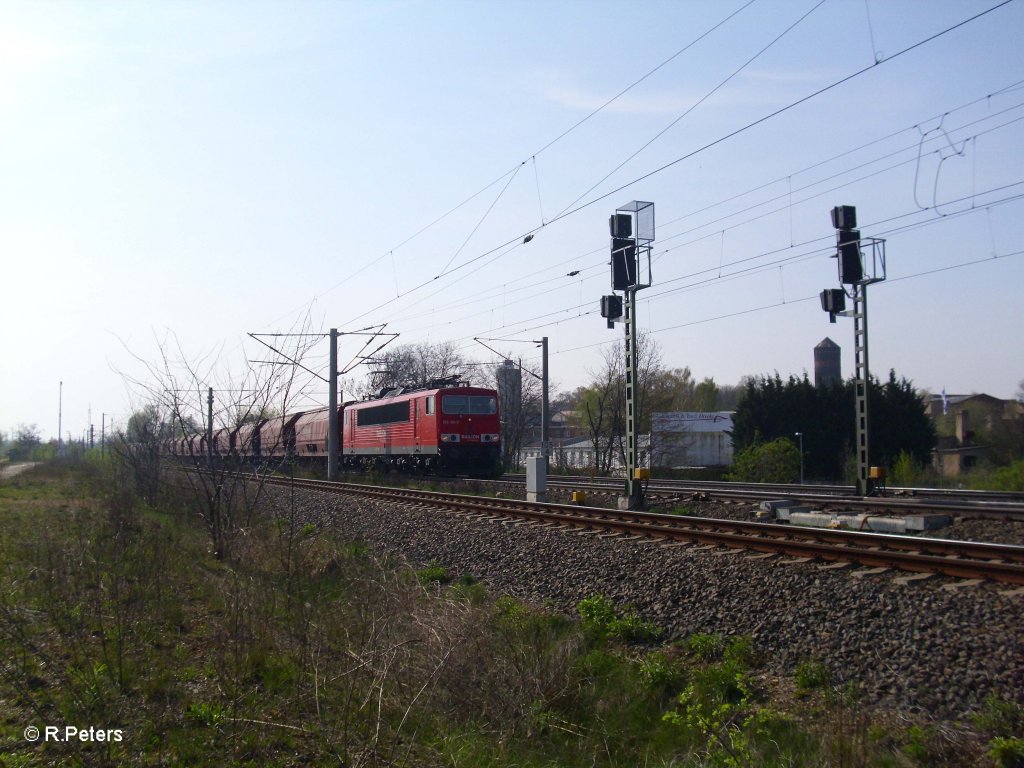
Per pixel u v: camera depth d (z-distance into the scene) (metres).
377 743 6.54
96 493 26.95
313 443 47.72
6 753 6.25
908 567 10.69
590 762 7.27
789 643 8.92
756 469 36.50
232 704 7.03
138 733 6.62
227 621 9.06
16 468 64.00
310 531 19.02
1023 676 7.17
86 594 9.52
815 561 11.52
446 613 9.07
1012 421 50.31
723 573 11.35
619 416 52.88
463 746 7.07
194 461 15.96
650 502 22.33
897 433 43.69
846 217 23.80
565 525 17.02
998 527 14.89
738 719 7.44
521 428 60.91
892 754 6.48
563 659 8.73
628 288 21.64
